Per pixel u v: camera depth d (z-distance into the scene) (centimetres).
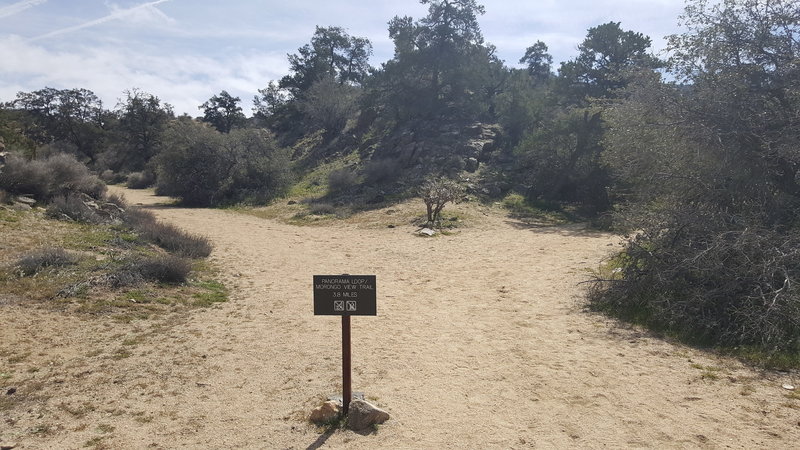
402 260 1460
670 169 1182
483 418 525
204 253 1453
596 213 2420
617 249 1454
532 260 1401
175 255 1251
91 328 784
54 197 1678
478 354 716
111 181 5488
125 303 904
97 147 6475
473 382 618
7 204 1509
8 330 741
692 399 560
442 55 3622
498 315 911
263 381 618
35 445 460
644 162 1284
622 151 1395
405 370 656
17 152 1873
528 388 599
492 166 3125
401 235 1895
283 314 916
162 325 827
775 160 1016
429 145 3328
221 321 864
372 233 1966
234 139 3256
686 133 1095
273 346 745
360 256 1523
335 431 494
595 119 2616
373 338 786
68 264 1071
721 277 804
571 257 1412
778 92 1048
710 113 1073
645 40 2859
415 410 542
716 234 886
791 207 968
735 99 1062
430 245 1686
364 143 3966
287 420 517
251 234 1930
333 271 1309
